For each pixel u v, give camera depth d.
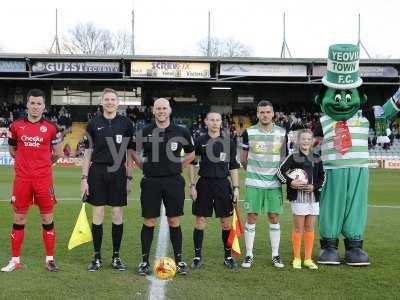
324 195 6.83
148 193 6.11
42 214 6.20
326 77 6.79
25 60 29.91
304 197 6.45
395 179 22.08
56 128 6.32
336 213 6.73
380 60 29.67
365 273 6.14
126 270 6.17
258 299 5.08
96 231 6.24
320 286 5.56
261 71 30.23
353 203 6.70
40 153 6.14
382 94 36.88
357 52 6.61
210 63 30.66
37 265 6.32
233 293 5.27
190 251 7.30
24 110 35.88
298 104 37.62
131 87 37.47
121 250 7.28
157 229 8.82
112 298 5.07
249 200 6.48
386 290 5.43
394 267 6.44
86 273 5.99
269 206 6.47
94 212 6.24
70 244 6.38
